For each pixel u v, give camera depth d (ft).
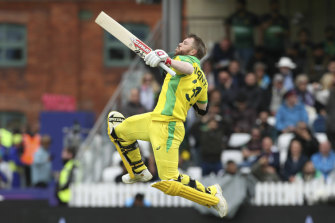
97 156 186.70
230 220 159.02
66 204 171.53
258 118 194.80
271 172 169.37
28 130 213.46
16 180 206.28
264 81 205.46
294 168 170.81
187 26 232.32
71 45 320.50
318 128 193.16
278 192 165.99
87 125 253.65
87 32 321.11
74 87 320.09
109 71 321.52
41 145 203.31
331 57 219.20
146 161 170.30
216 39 233.14
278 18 217.77
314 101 198.59
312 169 169.48
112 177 183.93
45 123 249.14
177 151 89.61
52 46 321.32
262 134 183.93
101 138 190.70
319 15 235.61
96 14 320.29
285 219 159.22
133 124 91.50
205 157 172.55
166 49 196.65
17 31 322.34
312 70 217.56
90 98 320.91
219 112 187.93
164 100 89.25
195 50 92.43
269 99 198.80
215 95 184.14
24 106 320.09
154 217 160.76
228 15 234.17
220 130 174.50
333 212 159.02
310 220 159.12
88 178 181.68
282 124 187.01
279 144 184.24
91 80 321.11
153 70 198.90
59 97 291.58
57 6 320.91
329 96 186.09
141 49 87.86
